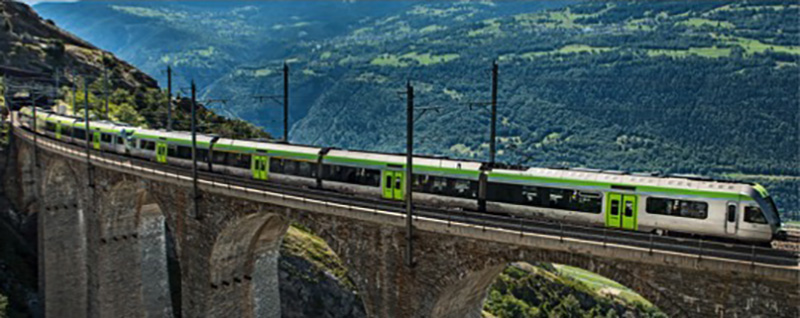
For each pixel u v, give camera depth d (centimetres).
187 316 4347
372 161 3744
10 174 7619
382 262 3062
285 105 5075
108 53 14400
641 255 2336
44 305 6638
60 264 6650
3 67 11362
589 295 9131
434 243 2866
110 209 5369
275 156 4338
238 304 4300
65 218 6650
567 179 2958
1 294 6550
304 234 7425
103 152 5631
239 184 3966
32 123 8100
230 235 4034
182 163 5131
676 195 2634
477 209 3269
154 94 11862
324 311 6556
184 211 4284
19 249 7225
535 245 2562
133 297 5728
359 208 3130
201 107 11906
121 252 5569
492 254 2700
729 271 2191
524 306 7975
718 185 2564
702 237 2600
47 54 12425
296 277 6631
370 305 3148
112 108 10338
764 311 2147
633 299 10019
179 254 4397
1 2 13375
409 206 2858
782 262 2195
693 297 2277
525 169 3172
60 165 6281
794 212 9394
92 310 5631
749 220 2458
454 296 2955
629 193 2756
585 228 2612
